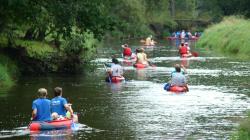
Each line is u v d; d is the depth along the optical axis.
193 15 134.12
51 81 34.38
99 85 33.12
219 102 26.94
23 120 22.19
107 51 64.00
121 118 22.78
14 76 35.28
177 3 134.88
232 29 67.00
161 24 119.88
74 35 39.22
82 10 35.78
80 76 37.53
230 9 115.75
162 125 21.44
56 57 38.53
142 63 45.31
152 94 29.64
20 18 35.12
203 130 20.50
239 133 17.47
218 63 47.72
